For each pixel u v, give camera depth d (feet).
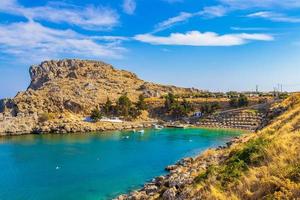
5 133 654.12
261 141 120.88
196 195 103.50
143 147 472.85
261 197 79.97
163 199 139.13
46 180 284.61
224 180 102.53
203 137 587.68
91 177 291.79
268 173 88.02
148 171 309.42
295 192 74.43
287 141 109.70
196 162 263.90
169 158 377.71
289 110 273.13
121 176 292.40
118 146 484.74
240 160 110.32
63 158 387.55
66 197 236.43
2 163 363.15
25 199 234.58
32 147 486.38
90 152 430.20
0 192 250.98
